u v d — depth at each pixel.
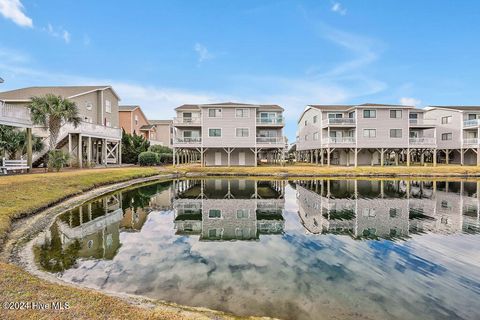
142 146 34.75
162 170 26.58
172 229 9.37
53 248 7.13
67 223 9.58
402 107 32.47
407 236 8.57
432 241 8.10
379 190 18.28
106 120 33.91
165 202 14.32
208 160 34.38
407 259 6.72
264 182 22.27
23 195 11.13
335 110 35.06
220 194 16.86
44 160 22.34
